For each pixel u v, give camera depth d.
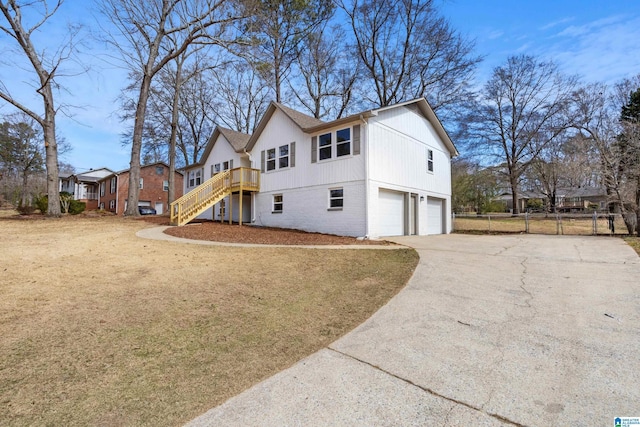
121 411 2.39
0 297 4.64
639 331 3.64
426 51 24.55
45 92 16.39
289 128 16.48
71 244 8.88
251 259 7.97
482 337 3.63
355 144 13.59
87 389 2.67
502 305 4.69
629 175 13.86
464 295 5.22
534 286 5.62
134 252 8.24
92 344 3.45
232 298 5.06
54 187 16.88
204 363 3.13
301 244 11.05
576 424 2.17
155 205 37.66
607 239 12.44
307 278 6.35
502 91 30.34
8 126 40.56
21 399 2.51
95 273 6.12
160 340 3.59
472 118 30.66
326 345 3.54
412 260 8.07
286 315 4.43
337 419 2.29
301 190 15.62
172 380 2.83
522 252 9.34
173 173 24.81
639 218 13.42
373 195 13.34
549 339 3.52
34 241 9.18
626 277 6.04
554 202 34.31
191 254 8.34
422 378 2.82
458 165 33.59
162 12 18.52
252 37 17.81
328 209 14.38
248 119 31.19
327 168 14.53
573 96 25.39
